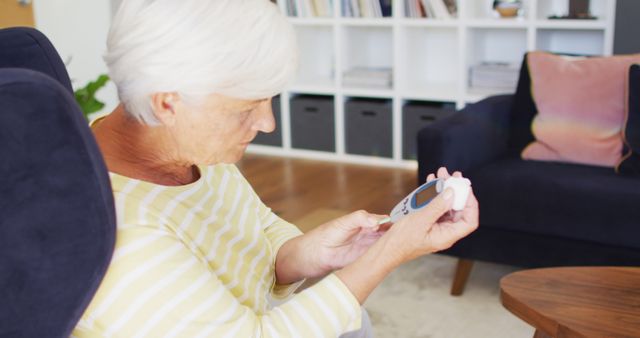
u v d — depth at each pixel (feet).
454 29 14.43
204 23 2.91
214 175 3.93
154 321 2.97
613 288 5.08
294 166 14.29
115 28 2.99
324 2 14.34
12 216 2.44
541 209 7.85
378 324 7.63
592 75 8.82
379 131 14.07
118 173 3.30
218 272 3.63
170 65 2.91
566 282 5.19
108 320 2.97
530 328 7.49
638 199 7.43
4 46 3.49
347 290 3.31
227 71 2.95
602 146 8.56
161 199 3.35
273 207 11.82
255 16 3.00
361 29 14.88
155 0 2.94
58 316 2.62
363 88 14.12
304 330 3.24
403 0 13.53
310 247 4.16
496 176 8.13
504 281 5.22
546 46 13.25
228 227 3.82
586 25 12.11
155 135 3.24
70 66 14.79
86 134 2.52
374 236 4.12
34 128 2.39
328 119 14.53
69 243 2.55
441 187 3.54
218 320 3.08
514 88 13.00
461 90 13.26
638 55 8.90
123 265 2.96
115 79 3.02
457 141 8.39
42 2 14.28
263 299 3.98
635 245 7.46
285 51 3.08
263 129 3.28
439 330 7.49
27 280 2.53
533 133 9.07
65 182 2.48
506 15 13.08
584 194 7.66
